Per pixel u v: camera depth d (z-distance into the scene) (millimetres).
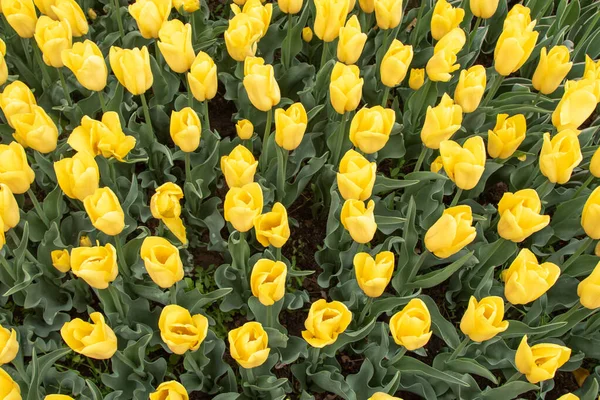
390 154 1470
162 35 1223
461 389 1209
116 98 1391
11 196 1022
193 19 1542
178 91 1663
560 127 1258
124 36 1542
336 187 1318
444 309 1397
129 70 1171
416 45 1685
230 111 1658
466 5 1649
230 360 1312
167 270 986
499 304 979
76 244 1320
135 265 1254
